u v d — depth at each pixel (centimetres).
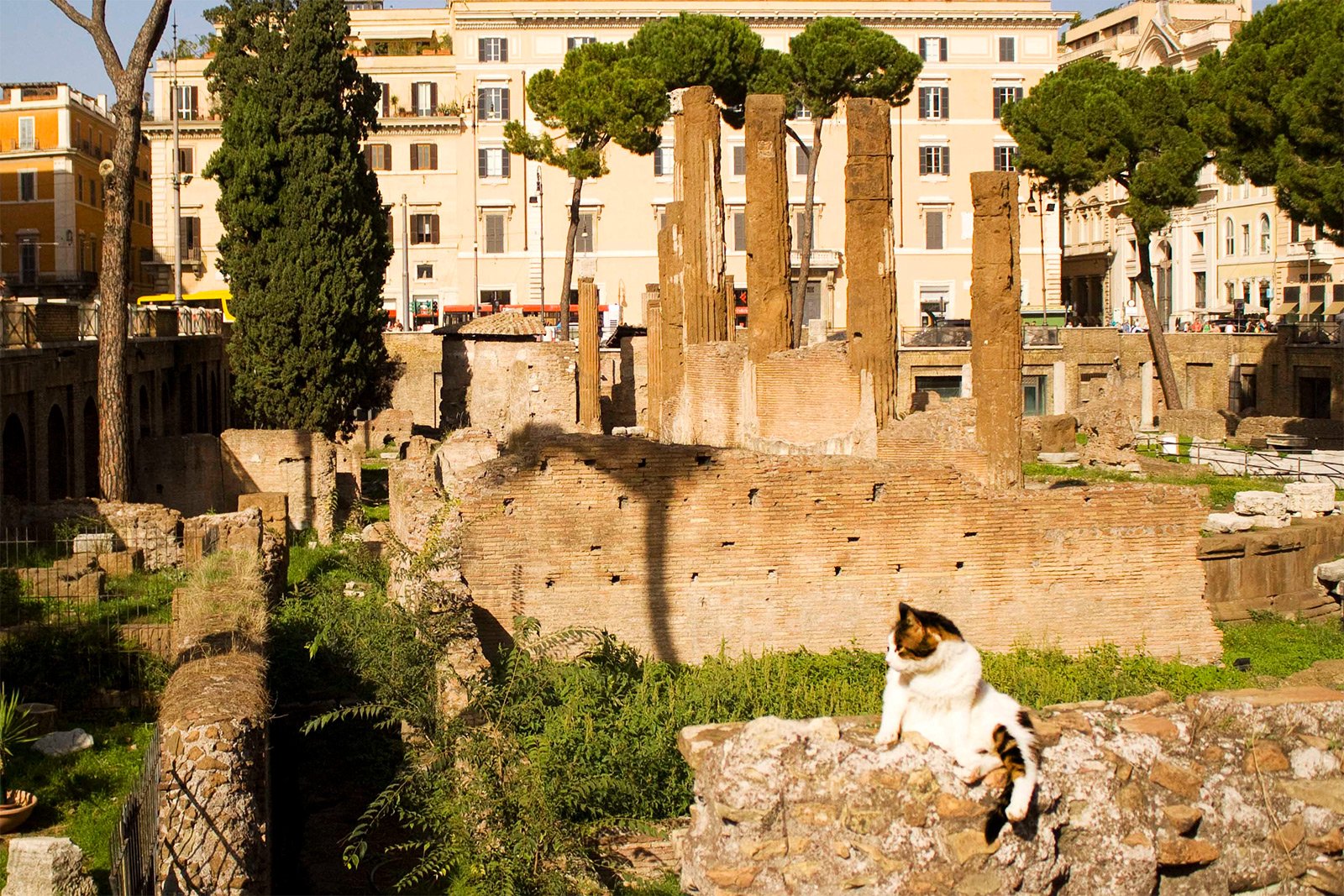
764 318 3325
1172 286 9488
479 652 1848
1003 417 2709
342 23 5203
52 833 1477
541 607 2270
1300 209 5006
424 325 8800
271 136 5081
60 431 3844
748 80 6550
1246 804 980
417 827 1758
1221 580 3031
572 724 1792
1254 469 4878
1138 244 6469
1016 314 2711
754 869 920
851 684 2134
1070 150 6638
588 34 9219
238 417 6494
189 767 1421
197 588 2077
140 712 1883
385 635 1945
